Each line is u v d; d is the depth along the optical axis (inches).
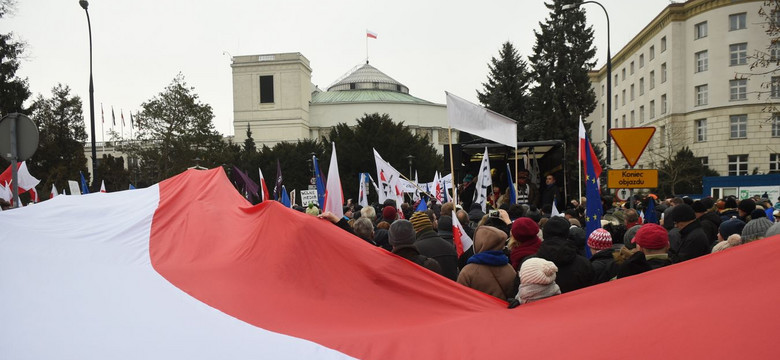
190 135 1579.7
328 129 3841.0
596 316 124.0
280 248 181.6
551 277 161.0
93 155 920.3
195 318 145.9
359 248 181.8
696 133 1953.7
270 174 2464.3
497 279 194.1
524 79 2044.8
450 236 285.9
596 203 288.0
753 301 100.1
